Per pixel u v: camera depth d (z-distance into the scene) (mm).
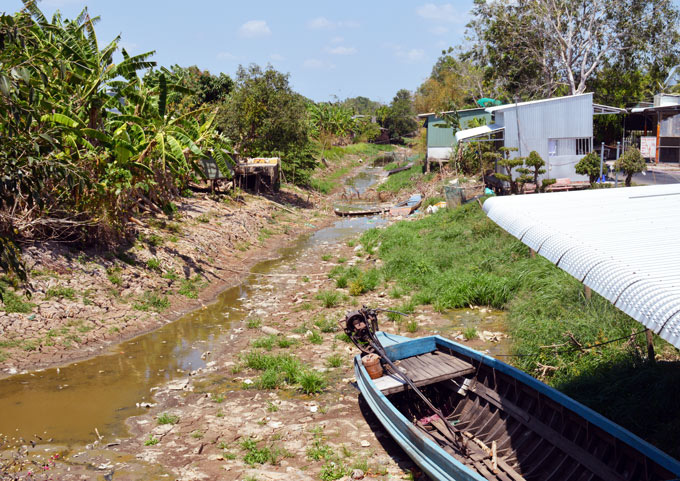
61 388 11172
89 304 14914
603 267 5656
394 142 107438
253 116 36531
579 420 7203
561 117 27969
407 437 7609
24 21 8914
